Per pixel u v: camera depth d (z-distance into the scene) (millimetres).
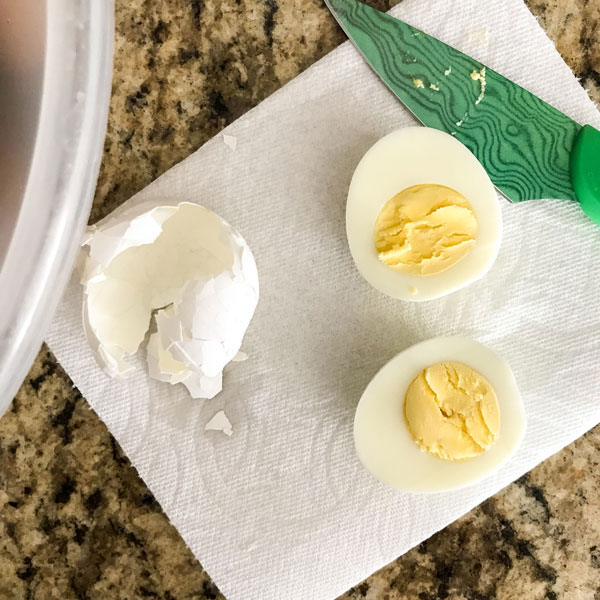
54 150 201
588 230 302
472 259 289
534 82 301
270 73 301
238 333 286
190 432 306
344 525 306
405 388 289
